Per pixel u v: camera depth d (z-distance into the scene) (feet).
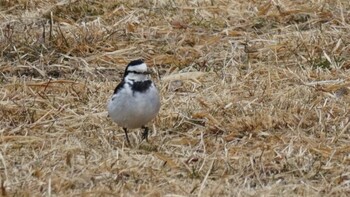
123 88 40.50
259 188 37.81
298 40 53.93
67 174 38.58
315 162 39.99
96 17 57.98
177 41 54.65
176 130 43.96
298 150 41.22
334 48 52.95
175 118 44.86
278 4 59.21
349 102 46.24
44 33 53.78
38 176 38.40
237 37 55.01
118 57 52.34
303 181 38.50
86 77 50.55
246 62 52.03
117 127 43.96
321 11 57.72
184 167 39.63
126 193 36.86
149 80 40.68
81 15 58.54
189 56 52.80
